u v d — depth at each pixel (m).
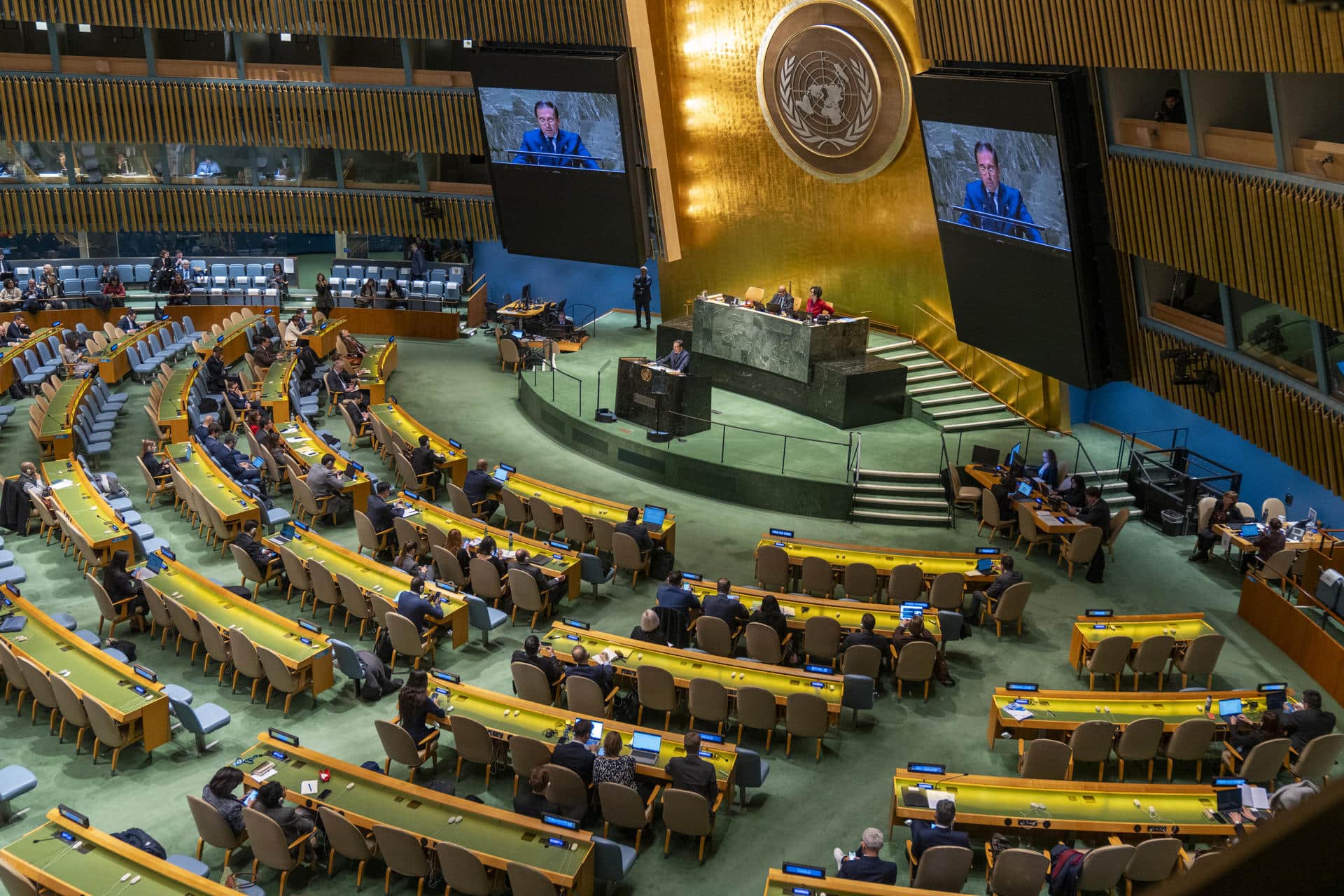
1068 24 15.52
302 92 29.88
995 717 12.48
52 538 17.55
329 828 9.91
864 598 16.05
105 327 27.70
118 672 12.33
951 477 19.64
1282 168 13.56
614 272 32.25
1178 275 17.52
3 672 13.30
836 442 20.17
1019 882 9.66
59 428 20.03
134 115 29.78
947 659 14.89
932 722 13.37
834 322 23.12
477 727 11.32
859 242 25.72
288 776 10.59
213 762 12.06
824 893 9.00
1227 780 10.58
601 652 13.12
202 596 14.27
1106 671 13.86
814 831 11.27
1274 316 15.36
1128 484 20.55
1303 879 0.66
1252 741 11.80
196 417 21.03
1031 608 16.48
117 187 31.00
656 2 26.34
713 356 25.14
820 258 26.61
